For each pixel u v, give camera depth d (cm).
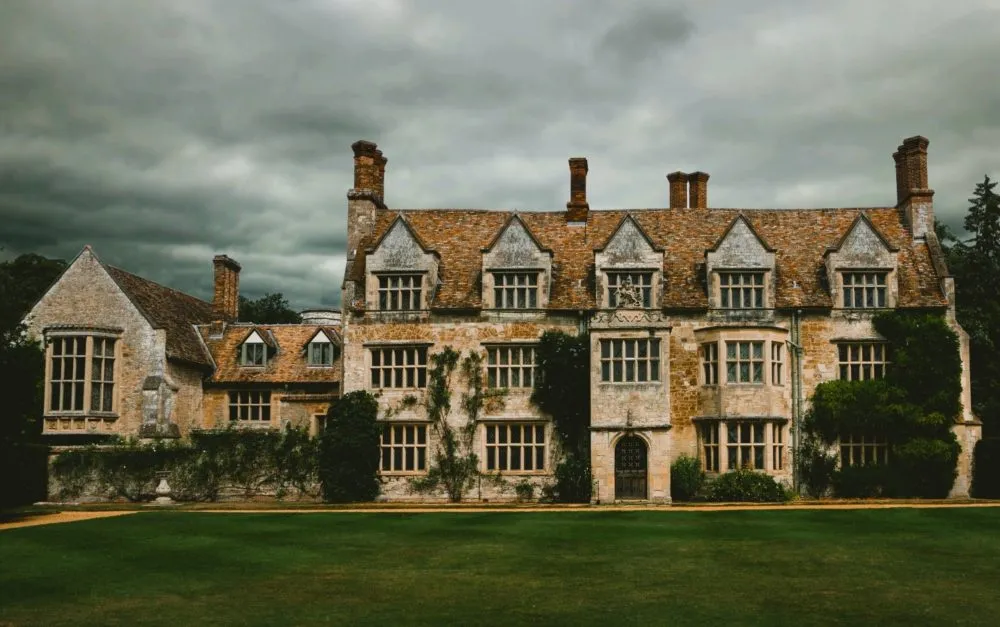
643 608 1396
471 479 3494
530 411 3516
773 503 3177
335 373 4059
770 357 3397
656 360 3322
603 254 3609
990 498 3356
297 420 3772
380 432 3544
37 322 3816
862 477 3378
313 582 1611
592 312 3559
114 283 3825
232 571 1725
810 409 3472
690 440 3469
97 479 3506
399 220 3697
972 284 4775
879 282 3553
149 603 1445
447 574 1684
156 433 3647
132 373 3769
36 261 5903
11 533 2242
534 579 1631
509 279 3638
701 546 2028
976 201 4919
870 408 3378
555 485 3456
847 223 3841
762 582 1596
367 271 3659
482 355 3569
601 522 2520
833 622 1309
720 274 3578
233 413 4088
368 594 1505
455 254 3822
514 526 2430
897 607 1400
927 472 3353
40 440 3666
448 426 3531
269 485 3494
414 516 2728
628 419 3281
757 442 3375
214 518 2625
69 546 2030
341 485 3428
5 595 1508
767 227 3869
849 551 1948
